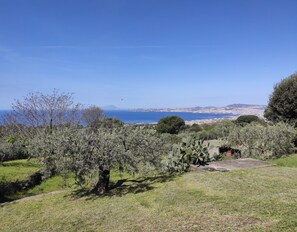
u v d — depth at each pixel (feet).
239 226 12.32
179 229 12.75
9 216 18.60
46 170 21.38
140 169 23.53
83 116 60.75
